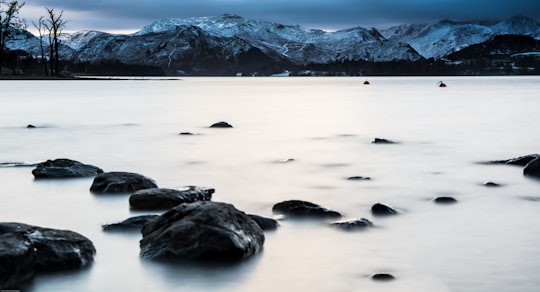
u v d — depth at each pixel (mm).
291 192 14680
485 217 11906
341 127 32375
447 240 10305
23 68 148625
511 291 8000
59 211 12508
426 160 20000
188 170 18156
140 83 135750
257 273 8734
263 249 9789
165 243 9398
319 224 11312
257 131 30141
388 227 11156
